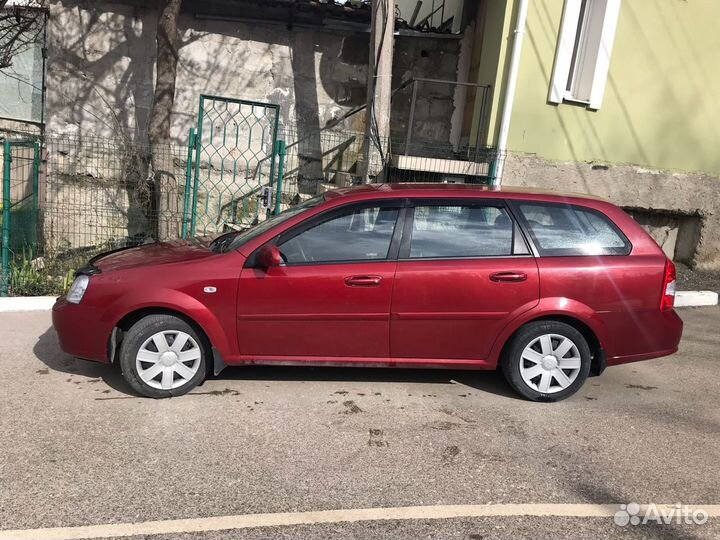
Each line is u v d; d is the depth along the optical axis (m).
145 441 3.62
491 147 8.44
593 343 4.49
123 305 4.11
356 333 4.28
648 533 2.91
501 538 2.83
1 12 8.66
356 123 9.65
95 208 8.93
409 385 4.71
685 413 4.41
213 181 9.38
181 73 9.09
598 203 4.54
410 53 9.60
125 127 9.05
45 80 9.05
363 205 4.36
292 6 8.88
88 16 8.75
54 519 2.84
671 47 8.73
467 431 3.94
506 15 8.17
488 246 4.36
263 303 4.16
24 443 3.53
